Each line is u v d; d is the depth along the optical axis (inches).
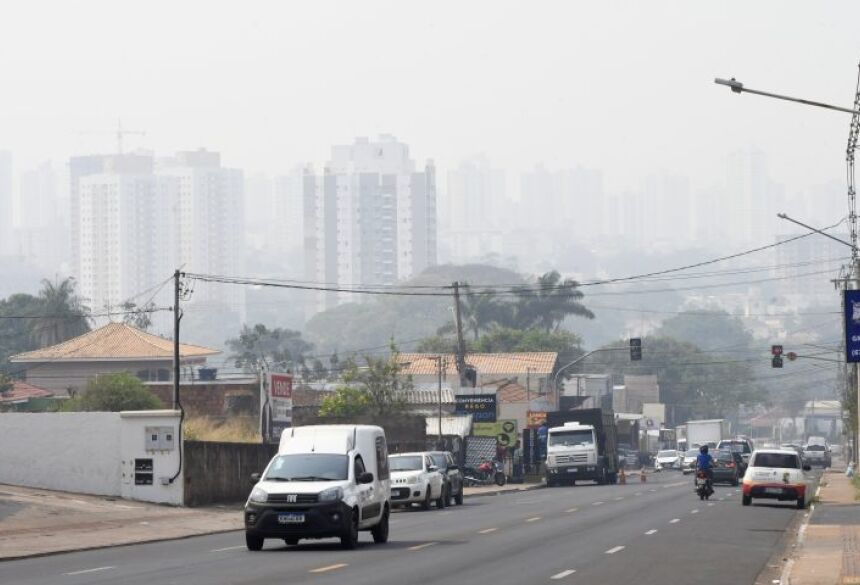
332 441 2106.3
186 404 5728.3
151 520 2829.7
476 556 1883.6
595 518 2861.7
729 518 2837.1
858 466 5324.8
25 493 3073.3
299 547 2094.0
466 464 5925.2
